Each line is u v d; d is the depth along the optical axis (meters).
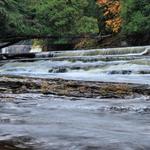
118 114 5.59
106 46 31.50
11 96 7.56
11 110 5.83
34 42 41.59
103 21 38.94
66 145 3.47
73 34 33.16
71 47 36.94
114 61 19.00
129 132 4.18
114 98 7.45
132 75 16.77
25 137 3.79
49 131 4.15
